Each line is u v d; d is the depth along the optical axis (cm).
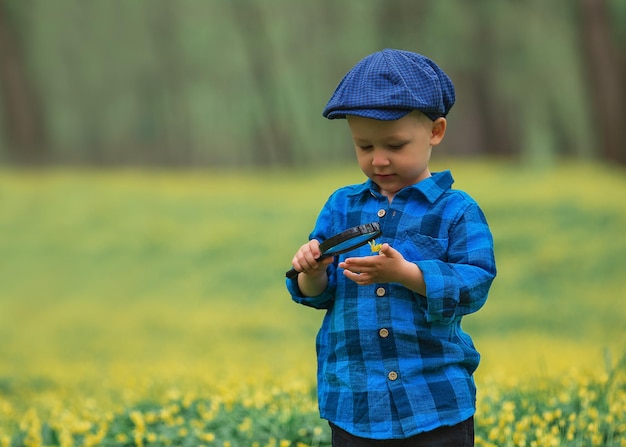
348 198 320
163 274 2072
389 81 286
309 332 1501
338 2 3581
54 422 524
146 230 2438
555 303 1561
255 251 2147
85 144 4822
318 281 303
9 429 582
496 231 1992
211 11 3856
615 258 1781
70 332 1661
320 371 310
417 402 287
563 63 3231
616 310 1503
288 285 312
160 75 4309
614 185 2411
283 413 467
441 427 288
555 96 3447
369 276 277
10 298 1998
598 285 1655
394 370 290
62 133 4697
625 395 494
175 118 4731
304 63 3894
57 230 2545
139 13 4019
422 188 301
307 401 501
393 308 294
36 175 3331
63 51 4194
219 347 1417
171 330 1605
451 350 295
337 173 3234
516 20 3153
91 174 3416
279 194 2814
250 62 3912
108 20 4078
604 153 2923
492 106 3634
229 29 3894
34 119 4084
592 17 2900
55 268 2223
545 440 415
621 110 2888
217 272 2022
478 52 3306
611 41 2902
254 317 1645
